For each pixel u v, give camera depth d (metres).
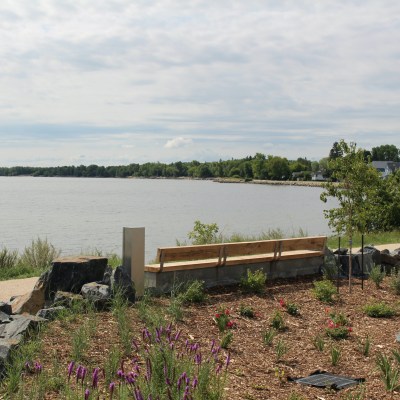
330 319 8.86
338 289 10.80
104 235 33.72
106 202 77.06
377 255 12.85
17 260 16.97
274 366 6.70
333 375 6.42
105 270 9.04
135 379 5.04
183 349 6.73
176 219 47.97
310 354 7.22
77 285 8.63
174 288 9.62
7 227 39.19
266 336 7.54
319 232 35.19
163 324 7.50
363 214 10.85
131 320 7.75
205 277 10.27
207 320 8.34
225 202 79.50
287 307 9.16
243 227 40.50
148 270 9.50
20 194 106.19
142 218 48.75
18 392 5.14
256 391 5.80
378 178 11.00
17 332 6.59
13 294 11.70
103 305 8.18
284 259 11.60
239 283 10.71
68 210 59.25
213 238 19.22
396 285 10.77
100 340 6.86
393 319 8.96
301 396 5.73
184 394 4.39
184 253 9.80
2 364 5.64
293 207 68.31
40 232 35.66
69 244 28.83
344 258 12.43
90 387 5.04
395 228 26.56
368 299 10.21
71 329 7.10
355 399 5.60
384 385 6.11
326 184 11.09
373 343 7.71
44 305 8.49
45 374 5.66
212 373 5.78
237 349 7.21
